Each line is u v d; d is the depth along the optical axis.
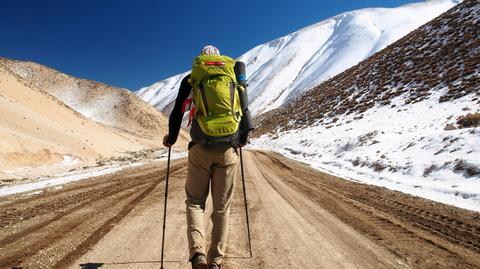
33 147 21.64
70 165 23.27
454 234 6.49
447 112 30.98
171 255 4.64
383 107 42.72
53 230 5.62
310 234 5.95
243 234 5.80
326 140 34.59
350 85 61.19
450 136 17.33
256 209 7.87
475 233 6.68
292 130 56.94
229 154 3.74
